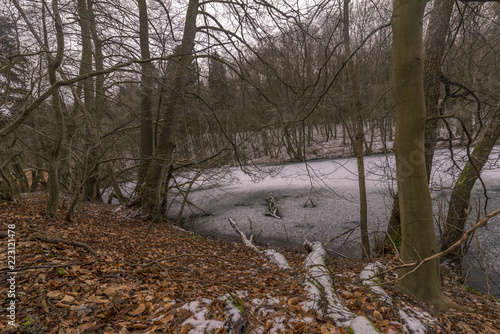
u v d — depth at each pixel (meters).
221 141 9.92
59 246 3.65
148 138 10.27
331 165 20.36
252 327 2.36
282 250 8.26
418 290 3.42
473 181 5.37
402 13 3.06
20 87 8.16
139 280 3.11
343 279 4.21
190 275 3.80
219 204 14.33
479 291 5.01
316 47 7.17
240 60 8.02
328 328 2.35
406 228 3.46
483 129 5.55
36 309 2.15
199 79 8.72
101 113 11.34
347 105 12.85
